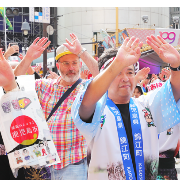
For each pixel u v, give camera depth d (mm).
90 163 2525
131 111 2666
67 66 3934
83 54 3834
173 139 3477
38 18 23953
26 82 2955
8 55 5352
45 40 3934
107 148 2523
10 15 24938
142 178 2514
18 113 2816
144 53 22094
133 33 21891
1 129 2812
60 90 3926
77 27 50812
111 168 2498
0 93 2938
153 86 7305
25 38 27344
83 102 2113
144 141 2584
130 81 2629
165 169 3641
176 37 13812
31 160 2789
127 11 48781
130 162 2506
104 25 48906
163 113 2605
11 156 2785
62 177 3646
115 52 2729
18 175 3375
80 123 2238
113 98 2705
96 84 1991
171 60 2365
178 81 2537
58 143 3709
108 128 2557
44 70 21875
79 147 3732
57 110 3840
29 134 2818
